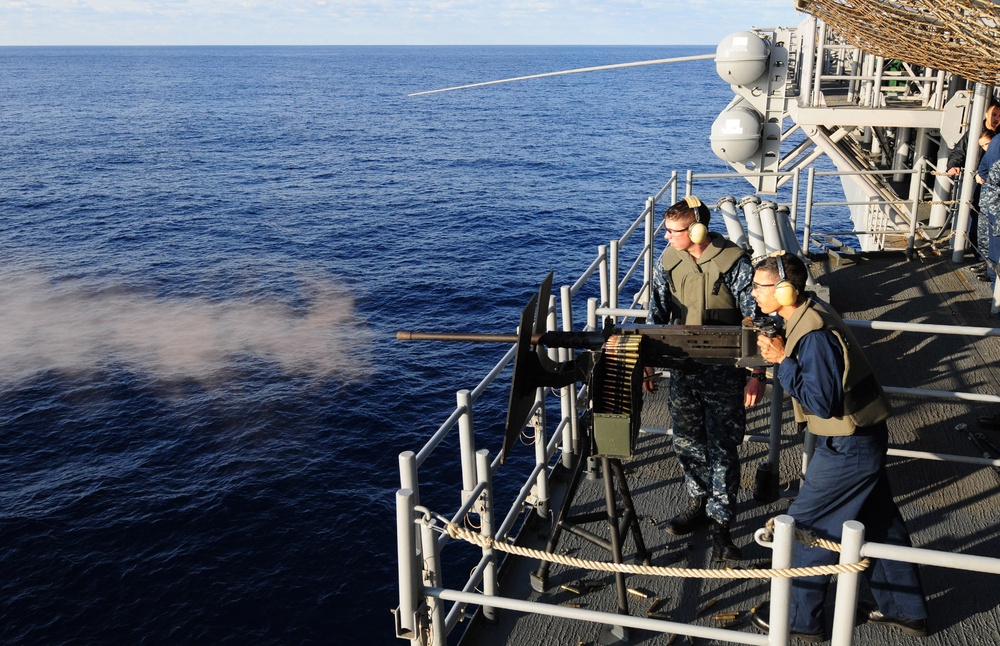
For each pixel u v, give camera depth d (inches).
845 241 1238.9
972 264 360.8
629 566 127.7
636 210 2095.2
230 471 842.8
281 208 2322.8
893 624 153.7
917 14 184.5
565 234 1860.2
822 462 146.6
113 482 836.6
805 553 148.9
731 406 170.6
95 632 617.0
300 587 649.0
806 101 424.8
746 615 160.9
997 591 163.0
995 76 187.9
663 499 199.2
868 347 289.9
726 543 175.0
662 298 178.1
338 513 753.0
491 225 1973.4
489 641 159.5
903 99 468.1
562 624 162.2
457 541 656.4
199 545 716.7
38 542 735.7
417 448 874.1
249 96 6786.4
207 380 1098.1
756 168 447.2
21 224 2218.3
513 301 1400.1
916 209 374.3
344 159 3255.4
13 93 7249.0
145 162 3277.6
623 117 4704.7
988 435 224.4
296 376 1090.7
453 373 1074.1
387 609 619.8
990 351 277.3
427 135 4020.7
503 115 5007.4
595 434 146.4
